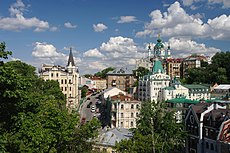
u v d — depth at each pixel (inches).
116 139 2213.3
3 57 952.3
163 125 2258.9
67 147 1316.4
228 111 2204.7
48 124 1111.6
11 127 994.1
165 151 2025.1
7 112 999.6
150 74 6122.1
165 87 5669.3
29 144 961.5
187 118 2544.3
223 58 7568.9
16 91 941.8
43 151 1022.4
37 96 1248.8
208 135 2234.3
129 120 3678.6
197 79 7628.0
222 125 2041.1
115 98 3887.8
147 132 2207.2
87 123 1342.3
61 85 5541.3
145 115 2287.2
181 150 2566.4
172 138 2292.1
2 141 888.9
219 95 5930.1
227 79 7258.9
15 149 956.0
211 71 7573.8
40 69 6033.5
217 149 2073.1
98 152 1638.8
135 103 3708.2
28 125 992.9
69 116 1268.5
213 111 2250.2
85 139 1362.0
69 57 5861.2
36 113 1124.5
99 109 5447.8
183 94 5590.6
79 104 5915.4
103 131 2449.6
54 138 1066.7
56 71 5526.6
